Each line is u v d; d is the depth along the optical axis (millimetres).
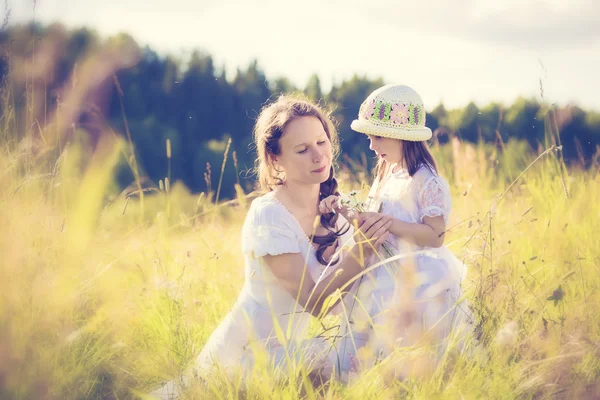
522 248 3672
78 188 2914
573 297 2998
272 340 2660
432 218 2832
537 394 2307
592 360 2402
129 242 3549
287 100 2863
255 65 27875
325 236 2822
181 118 26141
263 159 2861
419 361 2410
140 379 2570
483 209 4445
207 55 27469
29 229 2717
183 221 3834
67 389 2410
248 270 2748
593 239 3848
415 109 3004
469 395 2133
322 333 2672
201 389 2396
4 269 2500
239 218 4895
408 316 2686
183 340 2758
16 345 2357
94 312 2877
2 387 2277
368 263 2834
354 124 3102
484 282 2822
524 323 2695
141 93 25422
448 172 5469
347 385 2412
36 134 2971
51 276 2615
